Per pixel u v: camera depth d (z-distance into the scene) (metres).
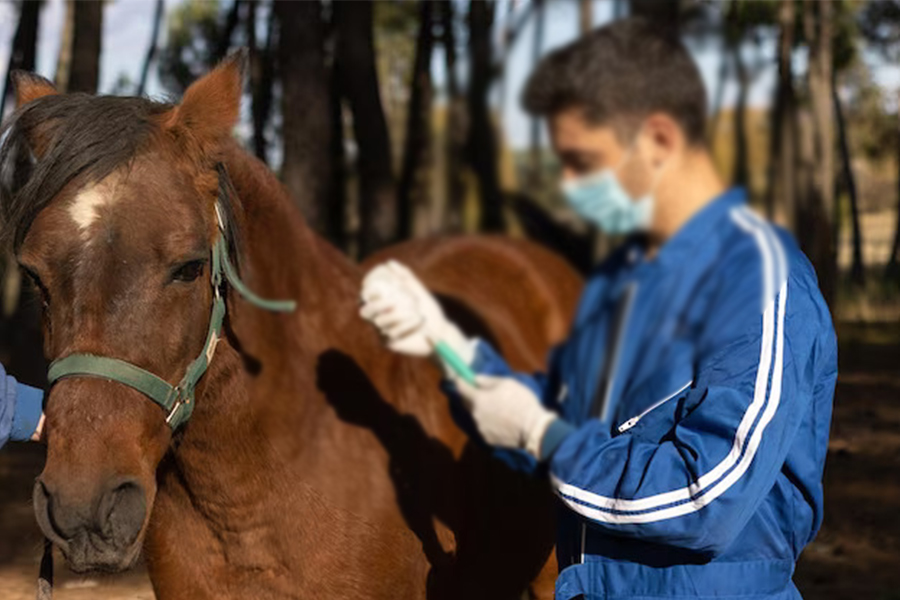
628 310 1.49
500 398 1.55
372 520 2.01
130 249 1.88
